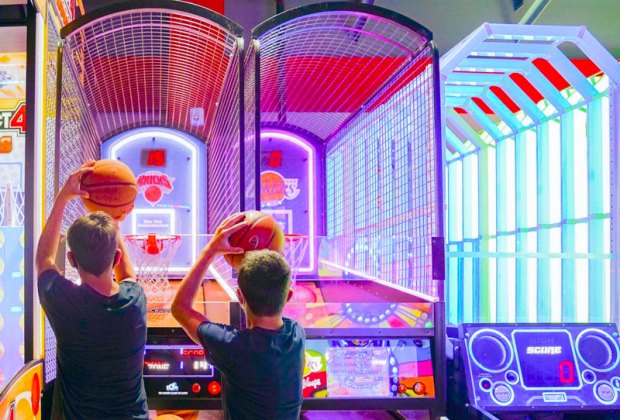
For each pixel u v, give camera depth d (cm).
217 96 366
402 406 247
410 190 295
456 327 293
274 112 433
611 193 298
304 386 245
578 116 346
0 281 243
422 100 277
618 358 271
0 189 267
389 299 304
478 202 432
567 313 339
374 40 339
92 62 328
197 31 279
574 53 576
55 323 195
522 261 387
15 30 247
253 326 191
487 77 358
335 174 448
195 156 411
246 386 182
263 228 211
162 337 244
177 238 276
